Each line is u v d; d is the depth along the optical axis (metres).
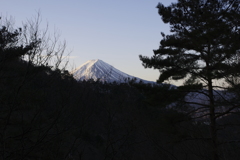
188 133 11.18
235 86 7.96
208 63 12.26
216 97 11.42
